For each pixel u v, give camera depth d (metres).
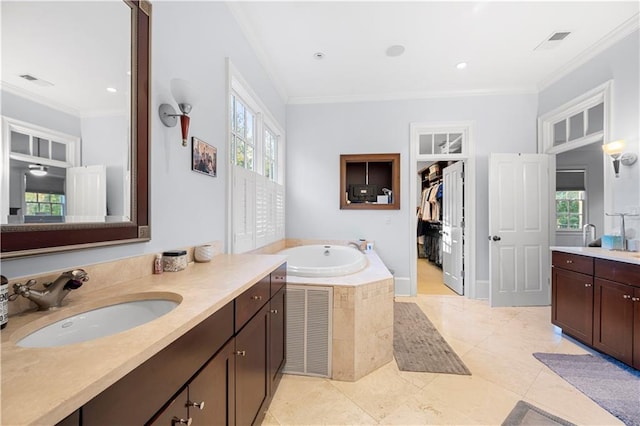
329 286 1.87
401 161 3.69
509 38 2.50
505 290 3.29
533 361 2.04
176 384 0.71
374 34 2.44
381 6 2.10
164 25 1.38
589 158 4.36
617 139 2.43
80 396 0.44
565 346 2.28
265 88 2.91
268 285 1.48
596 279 2.11
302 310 1.91
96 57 1.01
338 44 2.59
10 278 0.77
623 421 1.45
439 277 4.79
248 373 1.20
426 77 3.23
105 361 0.53
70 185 0.92
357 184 3.88
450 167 4.10
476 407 1.57
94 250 1.02
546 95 3.34
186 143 1.44
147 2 1.24
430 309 3.16
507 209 3.31
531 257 3.31
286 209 3.86
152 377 0.62
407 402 1.61
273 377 1.57
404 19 2.24
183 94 1.36
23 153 0.79
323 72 3.12
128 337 0.64
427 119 3.63
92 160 1.00
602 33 2.43
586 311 2.20
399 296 3.64
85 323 0.86
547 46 2.62
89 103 0.99
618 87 2.43
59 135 0.89
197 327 0.81
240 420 1.12
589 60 2.74
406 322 2.78
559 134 3.32
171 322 0.73
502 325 2.71
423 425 1.44
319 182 3.81
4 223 0.74
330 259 3.47
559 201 4.46
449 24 2.30
